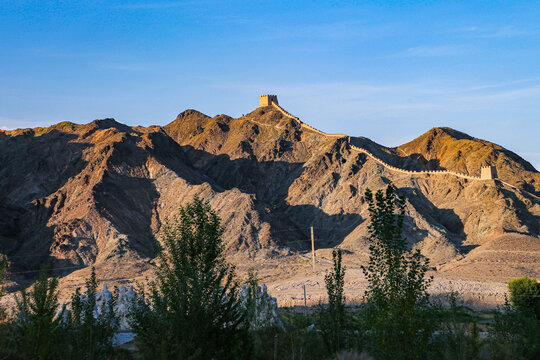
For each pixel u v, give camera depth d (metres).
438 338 30.55
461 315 39.31
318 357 30.64
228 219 196.75
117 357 33.34
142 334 28.95
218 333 28.44
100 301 51.81
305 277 145.38
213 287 29.05
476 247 170.75
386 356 27.00
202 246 29.39
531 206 193.75
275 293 125.94
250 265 166.00
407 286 27.62
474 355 31.11
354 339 30.19
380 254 28.70
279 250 181.38
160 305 28.55
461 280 131.00
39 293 30.23
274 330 35.78
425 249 171.62
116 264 170.12
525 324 37.22
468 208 199.75
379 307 28.02
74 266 172.62
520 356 34.00
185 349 26.86
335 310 31.91
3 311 30.53
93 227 191.62
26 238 195.25
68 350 28.97
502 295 108.81
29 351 28.12
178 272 28.80
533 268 141.88
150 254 184.12
